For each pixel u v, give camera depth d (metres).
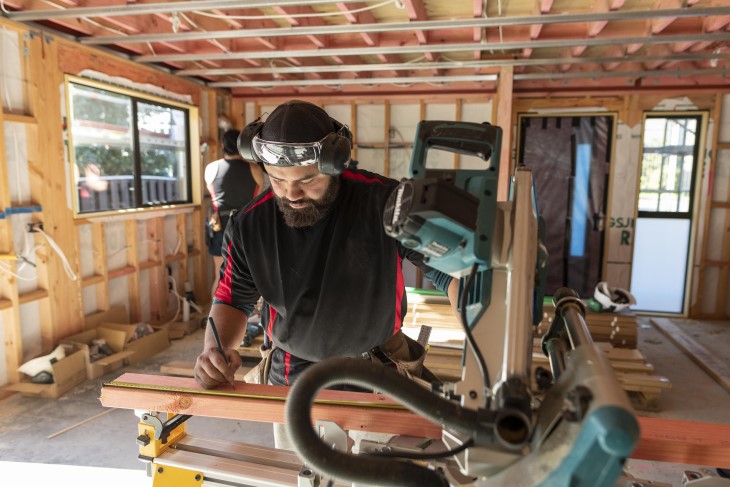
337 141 0.95
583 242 5.23
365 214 1.17
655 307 5.20
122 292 4.06
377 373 0.56
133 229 4.04
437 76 4.66
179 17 3.03
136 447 2.43
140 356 3.63
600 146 5.09
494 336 0.61
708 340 4.31
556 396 0.55
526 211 0.62
